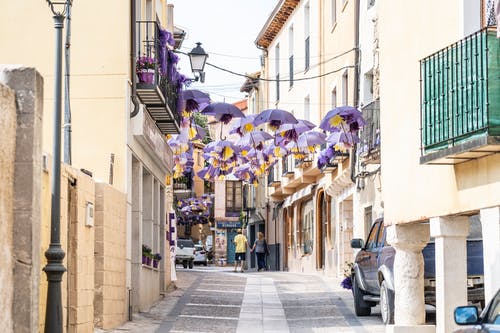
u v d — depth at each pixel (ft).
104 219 57.16
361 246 67.26
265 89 171.42
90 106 65.31
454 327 47.80
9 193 32.99
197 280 109.19
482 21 45.60
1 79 33.81
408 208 53.01
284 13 150.51
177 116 80.43
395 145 55.31
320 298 82.99
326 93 122.21
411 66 52.65
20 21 66.95
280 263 167.73
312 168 128.26
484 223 43.37
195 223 256.73
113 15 65.98
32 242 33.47
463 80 43.68
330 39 119.34
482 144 40.52
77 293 49.55
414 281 54.60
